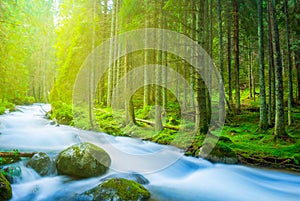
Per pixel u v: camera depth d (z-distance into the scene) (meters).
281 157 7.45
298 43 13.69
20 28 15.48
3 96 17.56
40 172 5.72
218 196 5.25
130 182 4.64
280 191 5.63
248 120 12.95
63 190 5.01
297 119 11.92
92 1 16.38
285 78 18.50
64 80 18.73
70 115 14.56
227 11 14.39
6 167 5.49
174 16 10.90
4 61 15.27
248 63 20.73
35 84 36.09
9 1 13.01
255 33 15.08
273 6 9.42
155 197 4.78
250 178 6.39
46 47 36.31
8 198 4.61
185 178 6.18
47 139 10.20
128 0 12.12
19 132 11.35
